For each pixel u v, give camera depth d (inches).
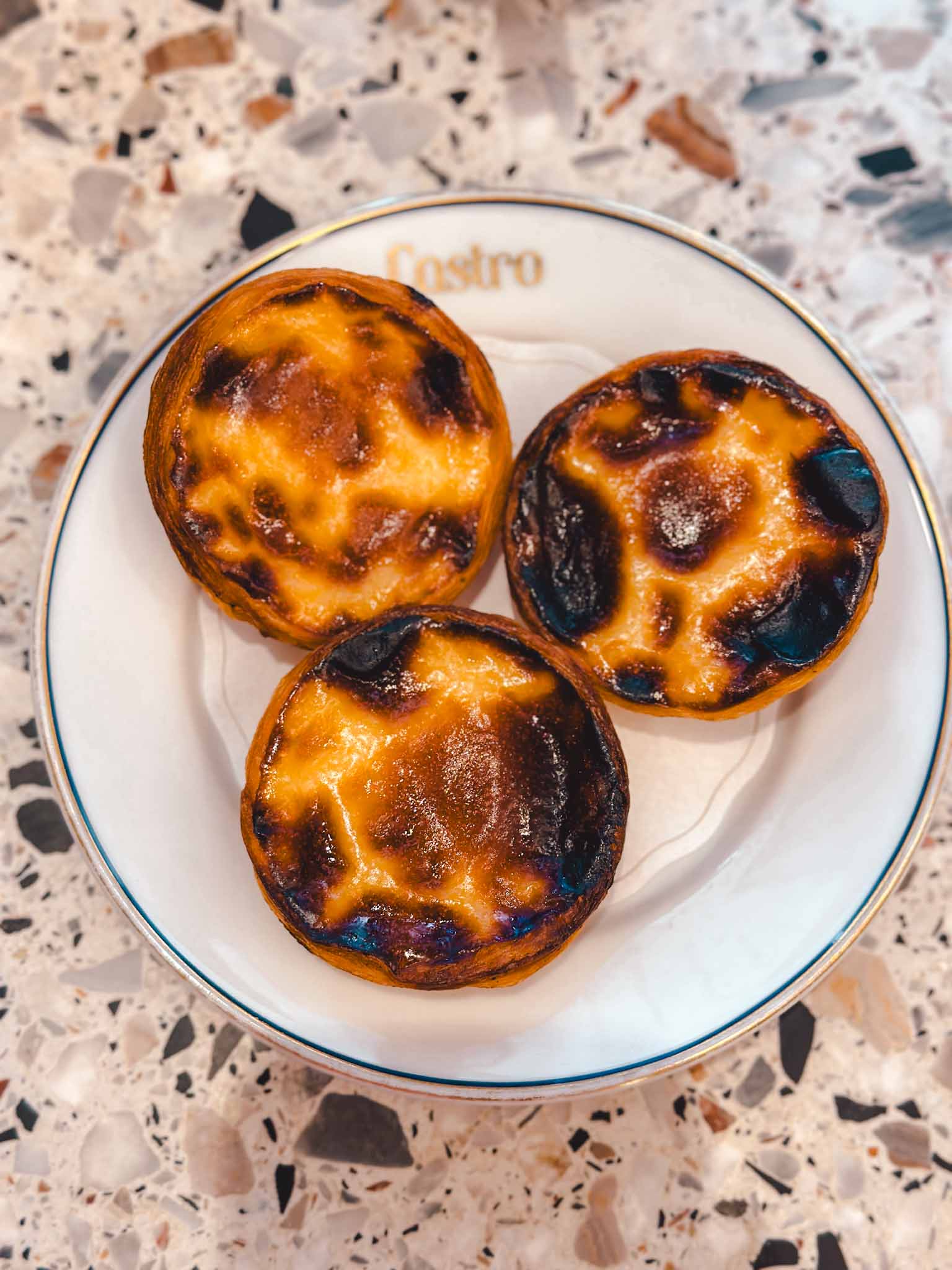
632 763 9.5
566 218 9.9
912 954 10.0
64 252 11.2
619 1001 8.9
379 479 9.0
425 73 11.5
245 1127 9.8
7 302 11.1
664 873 9.3
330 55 11.5
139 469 9.5
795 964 8.9
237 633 9.7
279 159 11.3
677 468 8.9
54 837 10.2
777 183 11.3
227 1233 9.6
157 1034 9.9
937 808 10.2
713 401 8.8
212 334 8.8
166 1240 9.6
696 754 9.5
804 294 11.1
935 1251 9.5
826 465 8.6
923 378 11.0
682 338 9.8
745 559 8.8
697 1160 9.7
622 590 8.8
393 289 8.9
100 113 11.4
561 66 11.5
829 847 9.1
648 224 9.9
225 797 9.3
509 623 8.6
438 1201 9.6
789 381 8.7
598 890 8.2
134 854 9.1
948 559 9.4
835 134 11.4
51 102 11.4
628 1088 9.0
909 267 11.2
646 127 11.4
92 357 11.0
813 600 8.7
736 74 11.5
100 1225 9.6
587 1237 9.6
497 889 8.3
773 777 9.4
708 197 11.3
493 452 8.9
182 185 11.3
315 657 8.4
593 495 8.9
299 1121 9.8
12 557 10.7
